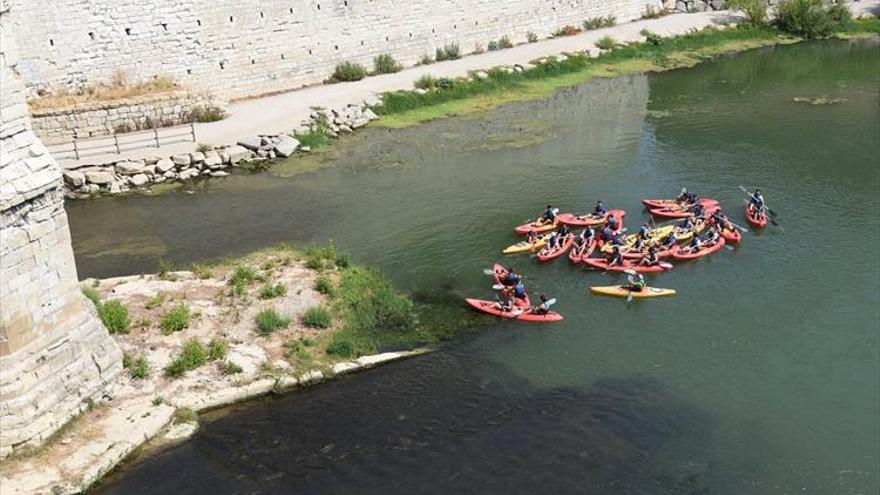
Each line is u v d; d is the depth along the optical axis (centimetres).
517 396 1836
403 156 3338
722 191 3005
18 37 3166
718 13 5859
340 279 2233
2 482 1474
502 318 2161
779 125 3734
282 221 2719
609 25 5481
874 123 3744
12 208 1490
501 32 4906
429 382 1870
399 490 1543
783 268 2455
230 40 3756
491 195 2952
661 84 4453
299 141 3394
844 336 2106
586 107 4028
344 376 1872
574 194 2973
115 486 1529
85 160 3022
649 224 2750
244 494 1523
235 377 1798
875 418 1797
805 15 5469
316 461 1612
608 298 2289
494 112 3934
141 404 1697
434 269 2402
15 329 1515
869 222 2752
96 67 3394
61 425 1598
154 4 3491
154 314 1961
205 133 3369
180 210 2811
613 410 1803
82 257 2459
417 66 4472
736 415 1802
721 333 2125
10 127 1498
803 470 1642
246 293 2094
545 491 1553
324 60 4103
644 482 1589
